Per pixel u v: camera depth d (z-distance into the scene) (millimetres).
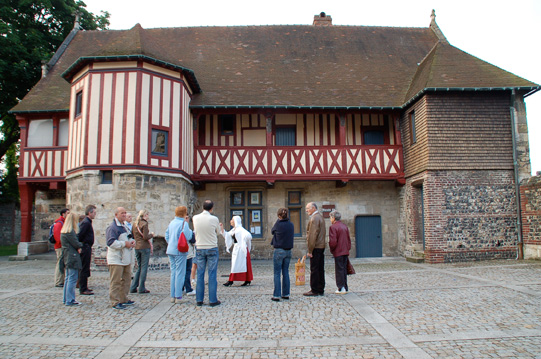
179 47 15266
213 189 13141
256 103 11961
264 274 9367
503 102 11156
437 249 10750
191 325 4797
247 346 4066
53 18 17344
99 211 9750
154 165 10203
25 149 12984
